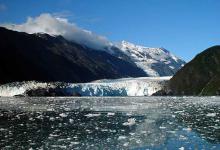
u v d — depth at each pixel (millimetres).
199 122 57469
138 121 59219
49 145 39875
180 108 83688
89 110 80750
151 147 38812
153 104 100125
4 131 49406
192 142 41125
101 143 41031
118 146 39344
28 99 139750
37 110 81062
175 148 38156
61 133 47719
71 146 39406
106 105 97562
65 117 65750
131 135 45938
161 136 44969
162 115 67875
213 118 62562
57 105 98625
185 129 50219
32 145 39875
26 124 56188
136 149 37938
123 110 79812
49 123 57406
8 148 38312
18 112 75625
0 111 78000
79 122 58531
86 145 39906
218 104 96875
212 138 43406
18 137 44688
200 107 86312
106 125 55031
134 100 128000
